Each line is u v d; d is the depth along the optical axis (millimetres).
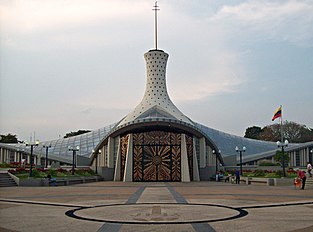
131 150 62875
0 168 60438
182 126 64062
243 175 55031
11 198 27375
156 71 78500
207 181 62719
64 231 14531
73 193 32250
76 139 94375
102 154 73625
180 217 17828
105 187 41969
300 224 15875
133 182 58094
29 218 17734
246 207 21625
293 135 129000
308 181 43031
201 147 69375
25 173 47969
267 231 14367
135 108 75688
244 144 97250
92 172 66938
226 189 37438
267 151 93875
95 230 14703
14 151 91312
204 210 20344
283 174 46750
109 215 18562
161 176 62031
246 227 15203
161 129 63438
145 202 24562
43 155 87688
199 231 14398
